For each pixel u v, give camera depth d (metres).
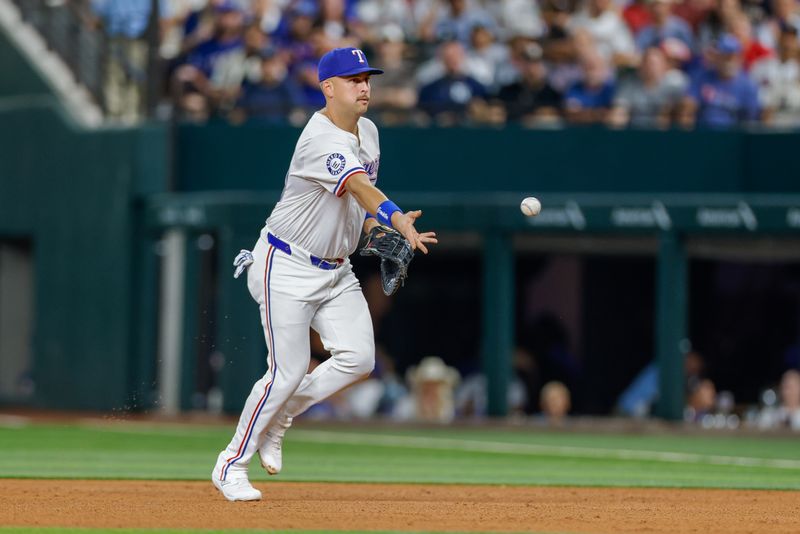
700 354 65.31
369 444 45.81
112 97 63.56
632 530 21.83
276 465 26.00
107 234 59.69
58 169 61.47
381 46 58.31
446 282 66.00
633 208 54.44
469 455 42.00
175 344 59.09
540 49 57.78
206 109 60.03
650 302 65.19
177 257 59.25
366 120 25.41
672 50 57.41
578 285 65.12
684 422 53.97
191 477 32.53
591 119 56.91
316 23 59.38
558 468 37.50
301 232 24.61
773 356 65.38
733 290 65.25
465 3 58.47
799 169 55.72
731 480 33.91
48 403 61.38
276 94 59.34
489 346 54.97
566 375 64.69
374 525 22.02
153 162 58.88
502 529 21.67
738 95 58.06
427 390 56.34
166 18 63.88
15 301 64.75
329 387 25.36
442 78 57.41
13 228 62.66
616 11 58.38
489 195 56.41
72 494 27.64
